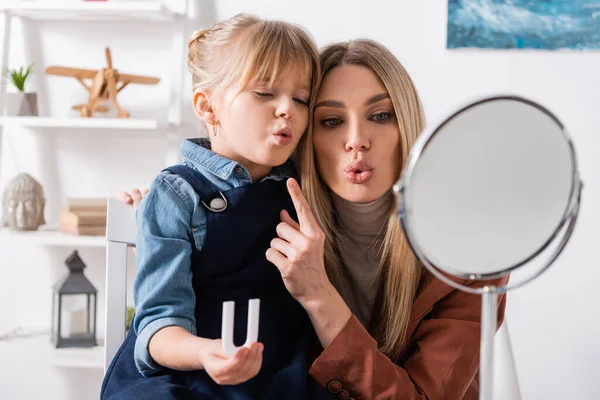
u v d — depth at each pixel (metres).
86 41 2.33
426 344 1.06
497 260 0.70
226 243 1.02
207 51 1.07
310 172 1.06
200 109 1.07
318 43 2.27
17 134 2.34
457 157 0.67
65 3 2.14
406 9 2.25
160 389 0.92
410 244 0.67
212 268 1.02
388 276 1.08
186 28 2.28
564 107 2.23
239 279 1.03
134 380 1.01
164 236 1.00
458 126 0.66
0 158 2.34
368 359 0.97
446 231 0.68
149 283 0.98
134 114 2.32
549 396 2.26
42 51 2.33
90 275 2.36
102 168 2.34
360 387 0.98
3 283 2.37
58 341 2.15
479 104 0.66
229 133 1.02
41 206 2.22
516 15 2.21
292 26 1.05
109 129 2.33
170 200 1.01
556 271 2.26
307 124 1.04
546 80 2.23
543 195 0.70
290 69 1.00
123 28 2.32
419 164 0.66
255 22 1.05
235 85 1.00
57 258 2.36
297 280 0.96
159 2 2.28
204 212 1.02
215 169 1.04
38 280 2.37
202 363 0.84
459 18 2.22
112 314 1.29
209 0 2.28
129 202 1.35
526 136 0.68
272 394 0.96
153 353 0.92
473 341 1.06
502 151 0.68
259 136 0.99
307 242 0.95
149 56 2.32
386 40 2.25
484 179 0.68
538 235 0.71
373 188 1.01
